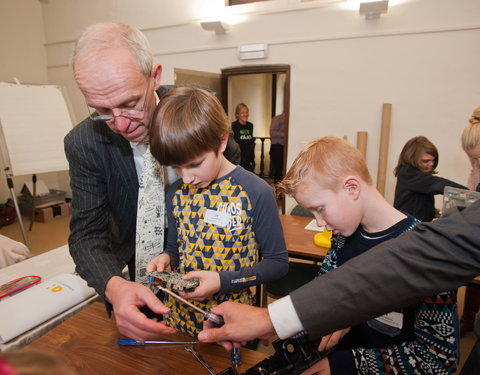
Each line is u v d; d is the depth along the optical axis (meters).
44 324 0.97
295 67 3.56
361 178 0.70
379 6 2.97
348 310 0.47
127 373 0.67
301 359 0.59
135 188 1.01
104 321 0.84
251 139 4.89
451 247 0.43
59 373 0.14
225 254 0.90
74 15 4.68
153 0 4.09
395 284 0.45
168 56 4.17
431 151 2.25
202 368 0.68
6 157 3.34
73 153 0.93
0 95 3.40
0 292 1.07
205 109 0.78
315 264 2.08
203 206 0.92
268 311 0.51
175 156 0.77
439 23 2.95
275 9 3.51
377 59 3.21
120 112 0.77
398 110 3.22
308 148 0.75
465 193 1.31
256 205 0.89
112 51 0.72
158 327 0.66
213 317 0.66
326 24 3.35
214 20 3.79
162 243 1.02
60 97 3.89
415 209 2.27
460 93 2.98
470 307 1.96
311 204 0.73
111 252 0.98
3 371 0.12
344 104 3.42
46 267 1.43
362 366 0.67
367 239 0.76
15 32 4.66
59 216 4.69
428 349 0.63
